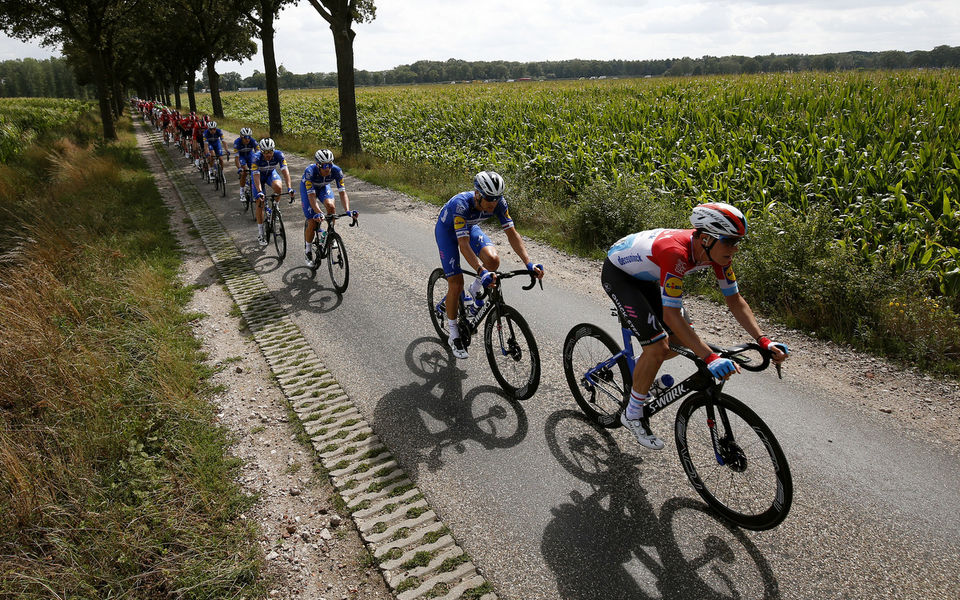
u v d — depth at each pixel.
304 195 6.65
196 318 5.91
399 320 5.77
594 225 8.24
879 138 10.37
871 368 4.52
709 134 12.47
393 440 3.77
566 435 3.75
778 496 2.63
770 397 4.13
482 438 3.76
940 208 7.05
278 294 6.63
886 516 2.92
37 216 8.62
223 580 2.66
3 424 3.71
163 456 3.53
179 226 10.15
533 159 13.15
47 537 2.81
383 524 3.02
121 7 25.84
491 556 2.79
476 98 29.30
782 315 5.55
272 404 4.29
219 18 34.47
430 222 10.02
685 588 2.55
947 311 4.97
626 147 12.59
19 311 5.14
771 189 8.82
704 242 2.59
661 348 2.98
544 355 4.91
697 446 3.12
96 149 19.69
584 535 2.89
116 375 4.35
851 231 6.86
